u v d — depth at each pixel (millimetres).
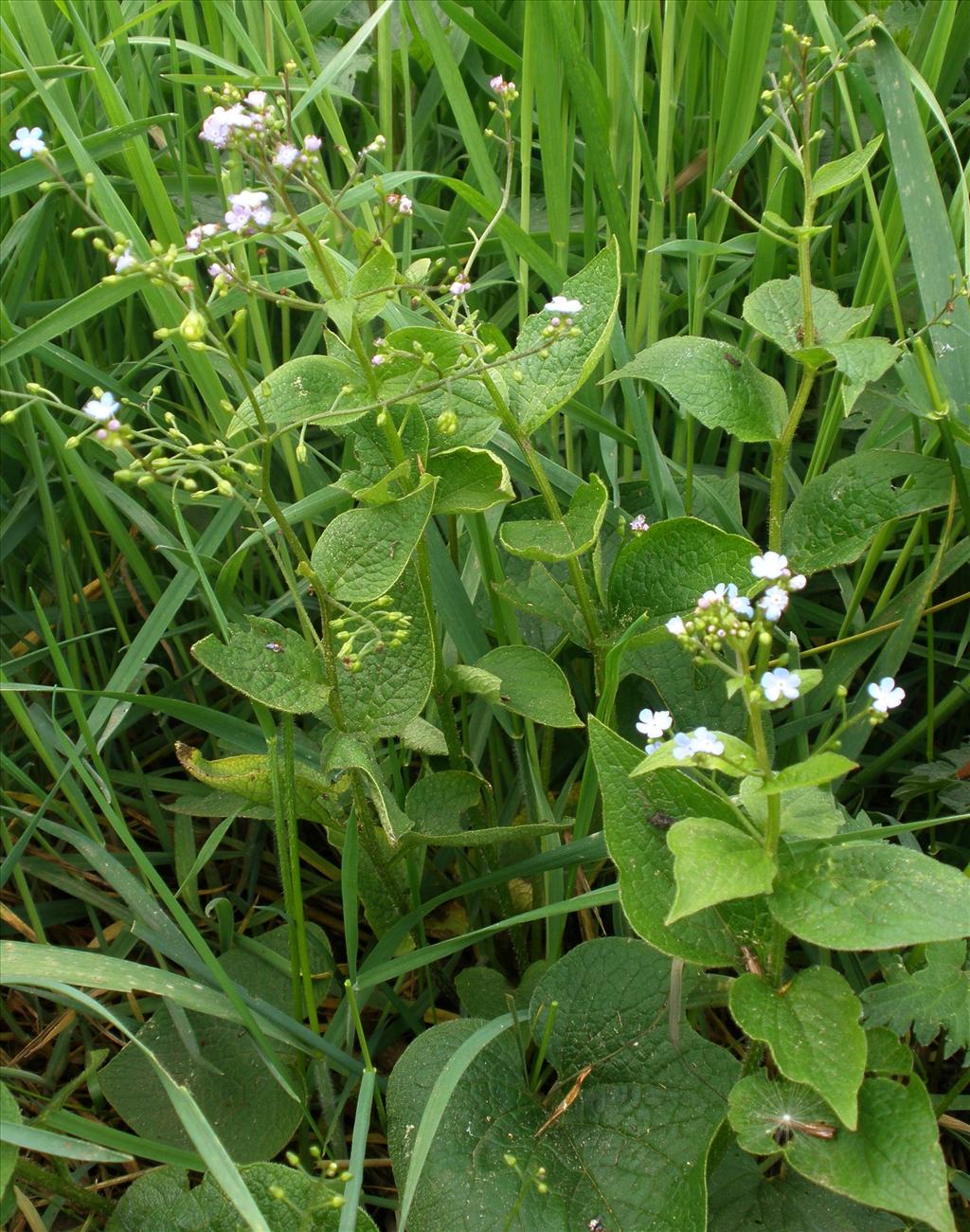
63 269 562
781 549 477
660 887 385
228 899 505
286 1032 437
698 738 351
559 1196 405
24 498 545
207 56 536
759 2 539
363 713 440
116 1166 469
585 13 612
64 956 399
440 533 516
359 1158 386
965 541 506
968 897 353
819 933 356
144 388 587
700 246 535
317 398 437
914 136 506
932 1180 347
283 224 409
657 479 523
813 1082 352
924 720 515
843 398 433
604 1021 435
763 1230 406
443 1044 428
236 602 524
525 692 467
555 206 560
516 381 445
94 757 476
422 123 639
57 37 584
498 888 493
